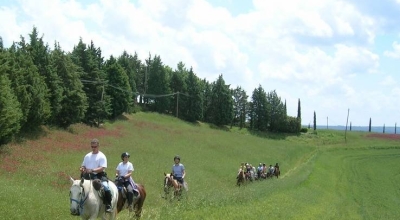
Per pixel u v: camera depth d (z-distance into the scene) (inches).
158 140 2284.7
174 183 787.4
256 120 4751.5
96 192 467.2
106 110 2532.0
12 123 1334.9
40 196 729.6
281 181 1441.9
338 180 2129.7
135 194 555.8
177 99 4195.4
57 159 1334.9
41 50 2018.9
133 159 1545.3
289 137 4571.9
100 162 482.3
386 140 4685.0
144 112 3764.8
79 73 2209.6
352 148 3846.0
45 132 1814.7
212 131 3344.0
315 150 3464.6
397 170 2797.7
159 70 4261.8
